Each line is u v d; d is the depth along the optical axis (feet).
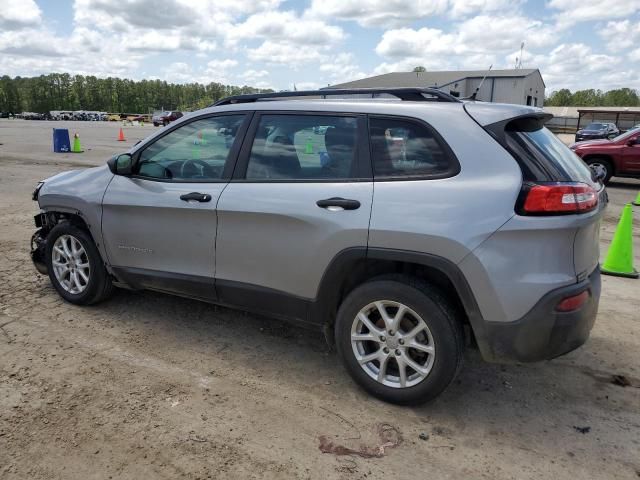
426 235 9.53
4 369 11.51
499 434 9.81
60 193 14.64
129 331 13.66
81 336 13.26
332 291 10.91
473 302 9.44
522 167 9.34
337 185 10.61
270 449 9.20
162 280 13.23
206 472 8.59
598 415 10.50
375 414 10.32
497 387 11.48
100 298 14.90
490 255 9.20
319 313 11.25
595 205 9.75
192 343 13.12
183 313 14.89
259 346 13.08
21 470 8.50
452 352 9.77
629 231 19.65
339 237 10.34
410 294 9.91
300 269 11.03
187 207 12.29
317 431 9.74
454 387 11.43
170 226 12.74
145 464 8.73
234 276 12.05
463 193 9.48
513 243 9.13
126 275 13.91
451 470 8.80
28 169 45.14
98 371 11.59
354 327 10.72
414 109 10.36
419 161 10.08
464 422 10.15
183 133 13.07
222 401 10.61
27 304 15.17
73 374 11.42
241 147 12.06
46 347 12.62
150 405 10.37
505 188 9.24
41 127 143.23
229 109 12.49
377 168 10.39
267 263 11.46
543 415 10.46
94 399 10.50
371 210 10.08
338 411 10.39
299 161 11.28
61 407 10.19
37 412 10.00
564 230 9.11
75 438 9.30
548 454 9.27
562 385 11.60
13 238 22.22
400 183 10.06
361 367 10.77
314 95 12.19
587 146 46.37
